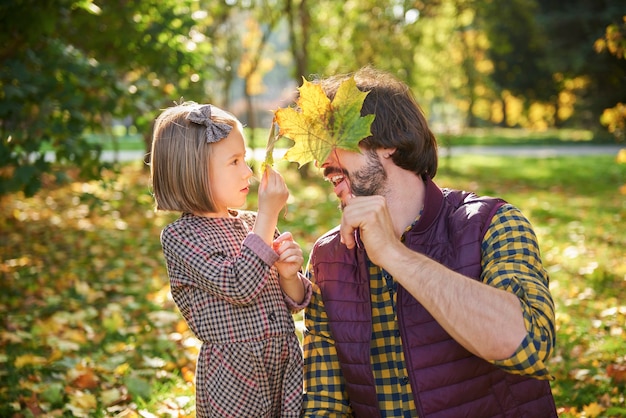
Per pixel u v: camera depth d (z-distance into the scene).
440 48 17.16
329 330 2.12
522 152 24.61
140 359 4.47
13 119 5.36
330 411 2.10
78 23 6.29
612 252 7.50
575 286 6.05
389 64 15.32
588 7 26.83
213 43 13.43
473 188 14.18
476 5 16.62
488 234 1.85
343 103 1.80
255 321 2.12
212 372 2.12
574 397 3.76
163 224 9.65
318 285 2.08
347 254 2.02
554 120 39.19
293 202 11.55
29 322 5.34
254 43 16.03
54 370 4.32
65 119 5.80
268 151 1.99
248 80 14.52
